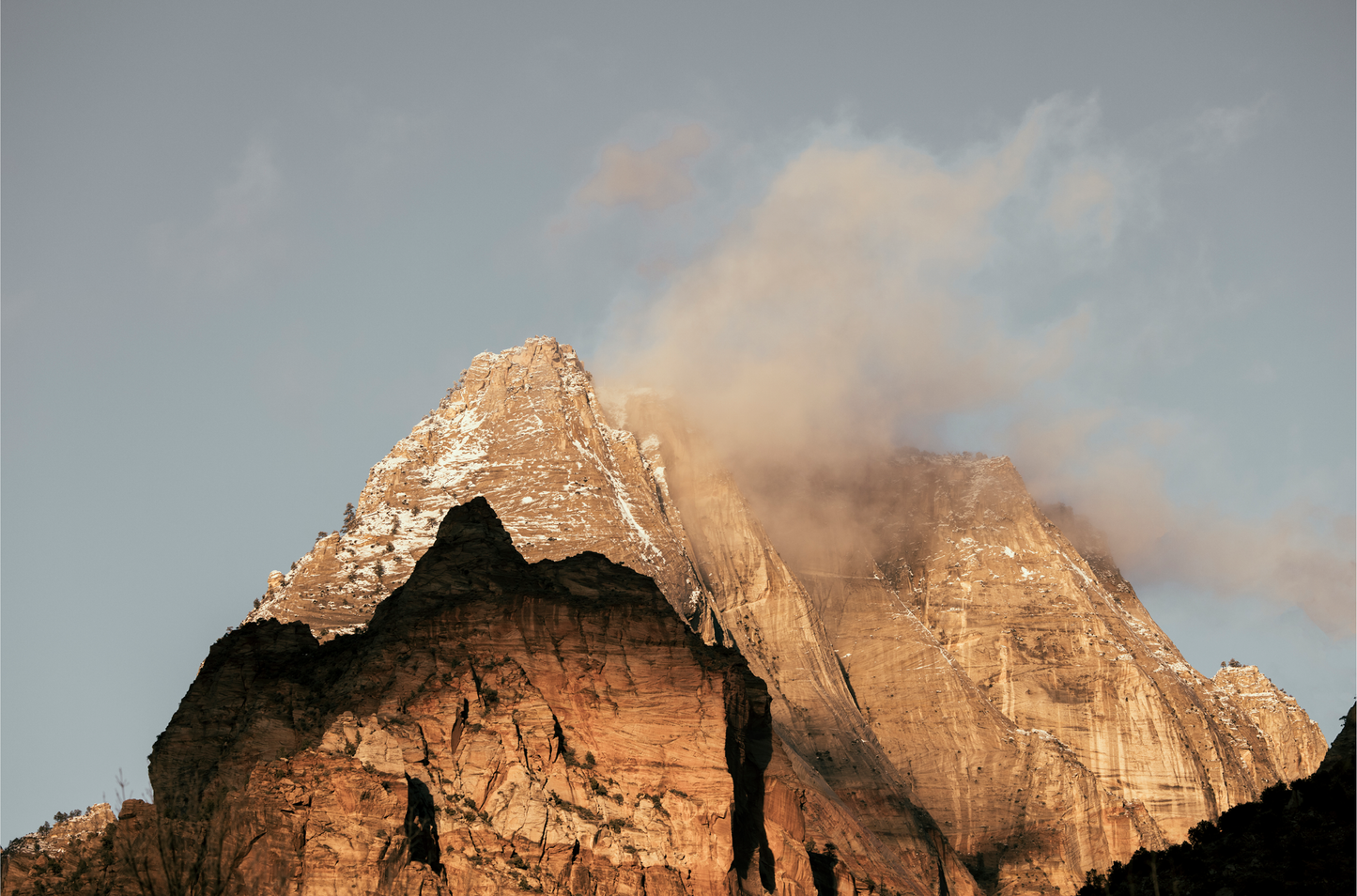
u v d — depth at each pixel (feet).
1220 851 494.59
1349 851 464.24
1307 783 505.25
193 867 473.26
